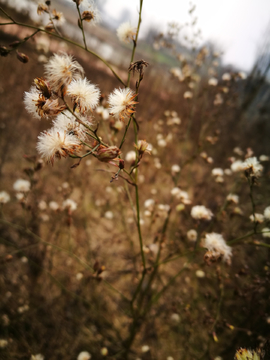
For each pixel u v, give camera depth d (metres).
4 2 4.91
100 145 0.89
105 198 3.30
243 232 2.98
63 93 0.82
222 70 5.29
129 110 0.89
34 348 2.00
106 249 2.91
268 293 2.17
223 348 2.23
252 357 0.92
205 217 1.70
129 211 3.44
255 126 6.91
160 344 2.24
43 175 3.26
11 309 2.17
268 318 1.85
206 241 1.33
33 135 4.41
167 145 3.43
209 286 2.70
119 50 11.27
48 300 2.26
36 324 2.14
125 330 2.34
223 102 3.66
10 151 3.93
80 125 0.87
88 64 6.54
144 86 6.58
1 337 1.98
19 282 2.40
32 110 0.83
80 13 1.02
